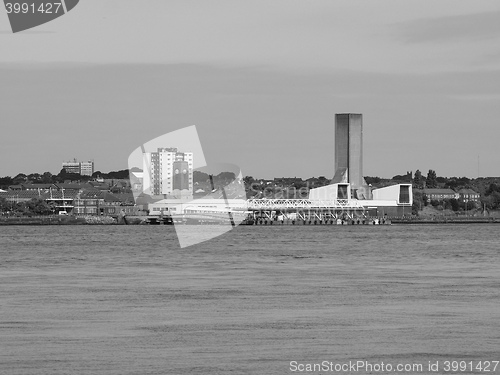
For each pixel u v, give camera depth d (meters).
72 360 59.50
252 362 59.19
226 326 72.31
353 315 78.06
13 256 164.38
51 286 102.25
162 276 116.69
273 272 123.44
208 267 133.75
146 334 68.56
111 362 59.03
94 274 120.06
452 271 125.50
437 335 68.00
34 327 71.62
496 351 62.44
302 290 97.88
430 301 87.50
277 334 68.56
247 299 89.56
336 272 123.44
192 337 67.31
